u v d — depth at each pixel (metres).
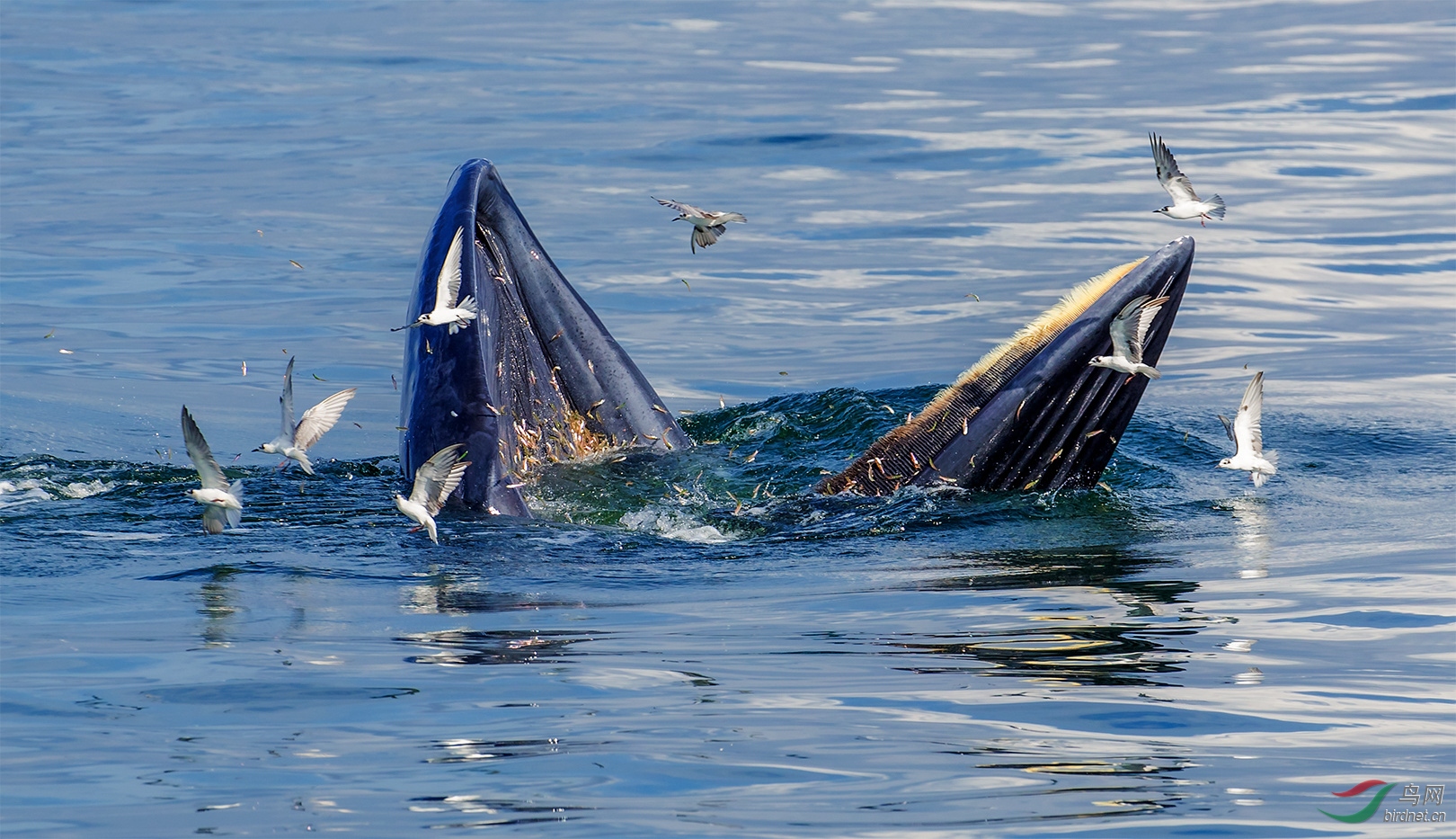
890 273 63.97
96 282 61.62
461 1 133.75
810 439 43.09
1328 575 30.88
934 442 37.41
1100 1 134.75
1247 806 19.14
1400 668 24.75
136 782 19.78
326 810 18.86
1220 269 65.56
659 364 52.91
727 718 22.28
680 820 18.58
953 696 23.31
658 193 75.81
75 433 44.84
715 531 35.03
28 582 29.84
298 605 28.38
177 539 33.19
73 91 97.31
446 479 27.33
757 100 96.00
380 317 58.19
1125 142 86.31
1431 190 77.06
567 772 20.14
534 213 72.00
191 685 23.61
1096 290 37.28
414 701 22.95
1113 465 41.16
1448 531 34.66
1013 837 18.20
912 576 31.14
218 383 50.75
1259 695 23.44
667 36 118.12
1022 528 35.00
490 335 36.78
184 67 105.00
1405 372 52.31
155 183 76.50
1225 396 50.03
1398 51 109.88
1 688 23.45
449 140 85.38
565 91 98.31
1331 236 69.88
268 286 61.69
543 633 26.70
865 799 19.28
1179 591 29.77
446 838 18.08
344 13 127.31
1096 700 23.20
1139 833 18.36
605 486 37.16
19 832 18.30
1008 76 104.12
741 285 62.59
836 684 23.84
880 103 95.69
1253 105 94.81
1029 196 75.88
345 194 74.81
